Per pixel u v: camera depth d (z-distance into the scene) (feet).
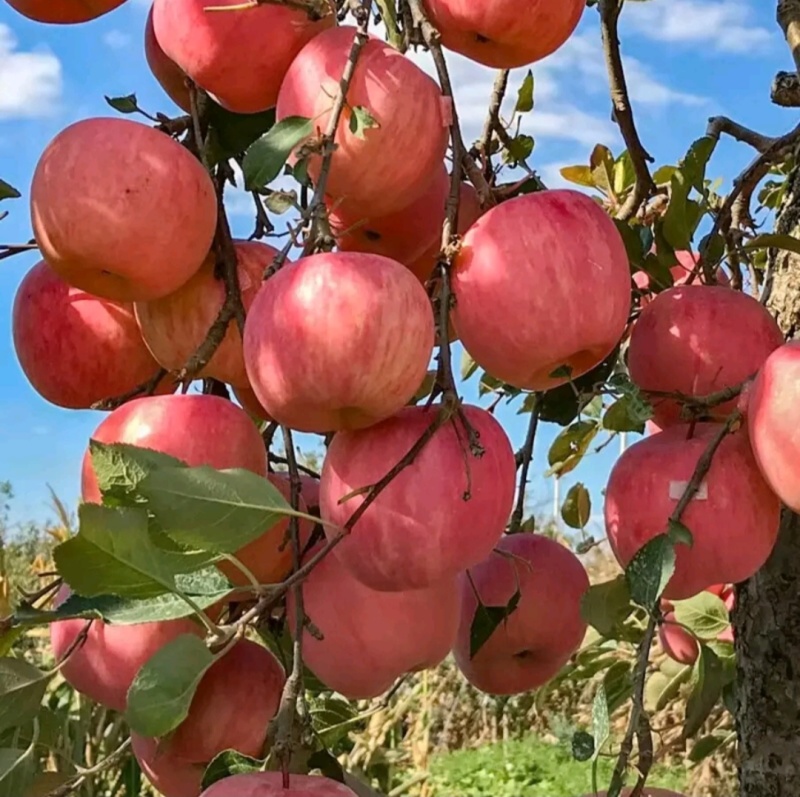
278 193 1.78
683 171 2.45
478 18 1.91
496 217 1.85
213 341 1.99
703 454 1.90
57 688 4.84
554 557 2.63
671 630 3.01
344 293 1.66
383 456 1.76
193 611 1.68
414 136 1.87
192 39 2.01
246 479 1.61
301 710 1.75
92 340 2.22
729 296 2.21
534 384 1.91
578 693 9.80
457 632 2.44
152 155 1.96
